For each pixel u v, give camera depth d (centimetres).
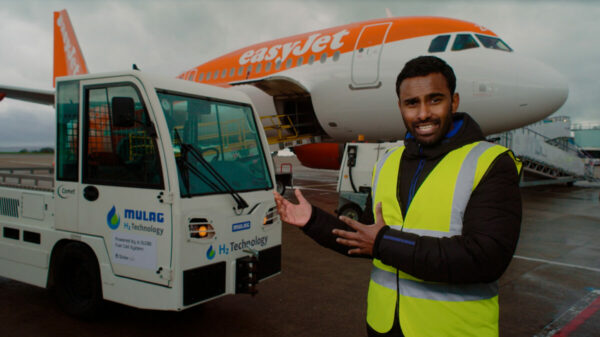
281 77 973
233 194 309
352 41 1038
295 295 424
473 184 129
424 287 138
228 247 309
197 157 302
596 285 474
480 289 135
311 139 1164
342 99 1041
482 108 893
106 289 314
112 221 307
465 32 916
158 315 366
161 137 281
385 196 152
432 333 136
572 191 1705
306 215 158
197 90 327
